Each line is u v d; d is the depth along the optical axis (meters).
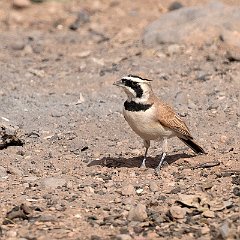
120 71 26.53
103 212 15.11
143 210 14.62
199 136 19.95
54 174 17.69
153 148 19.47
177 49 27.88
